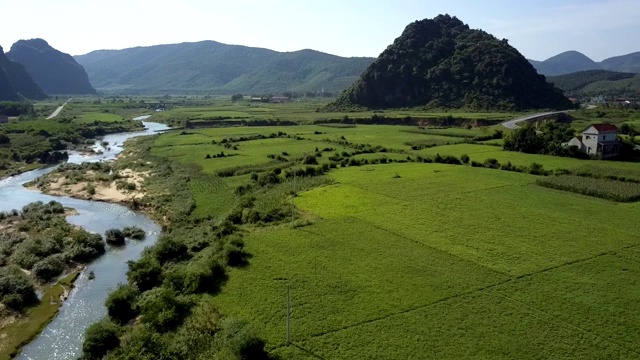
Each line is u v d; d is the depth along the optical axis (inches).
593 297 1913.1
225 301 1956.2
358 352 1589.6
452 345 1614.2
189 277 2130.9
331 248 2471.7
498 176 4109.3
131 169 5270.7
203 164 4931.1
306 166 4446.4
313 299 1943.9
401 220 2886.3
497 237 2583.7
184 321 1843.0
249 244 2556.6
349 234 2662.4
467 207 3139.8
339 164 4756.4
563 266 2204.7
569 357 1537.9
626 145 4987.7
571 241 2514.8
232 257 2329.0
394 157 5093.5
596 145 4881.9
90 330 1818.4
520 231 2672.2
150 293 2144.4
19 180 5044.3
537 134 5487.2
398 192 3543.3
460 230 2699.3
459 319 1770.4
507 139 5477.4
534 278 2087.8
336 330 1720.0
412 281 2081.7
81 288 2386.8
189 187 4190.5
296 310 1863.9
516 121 7554.1
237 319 1739.7
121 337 1828.2
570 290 1974.7
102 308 2166.6
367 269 2212.1
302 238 2620.6
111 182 4707.2
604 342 1614.2
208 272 2132.1
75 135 7677.2
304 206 3221.0
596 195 3435.0
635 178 3858.3
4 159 5821.9
